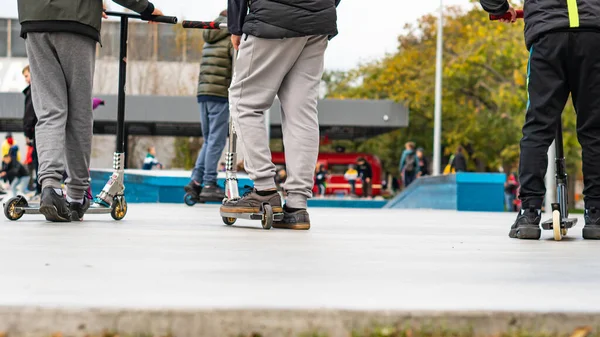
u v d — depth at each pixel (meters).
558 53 4.43
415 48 39.50
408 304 1.96
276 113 32.62
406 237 4.43
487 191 13.42
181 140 47.56
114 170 5.54
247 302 1.94
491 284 2.39
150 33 45.88
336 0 4.96
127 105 31.56
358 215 7.91
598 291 2.27
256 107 4.75
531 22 4.52
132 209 7.78
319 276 2.51
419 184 18.36
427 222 6.52
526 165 4.53
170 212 7.07
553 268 2.87
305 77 4.77
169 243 3.61
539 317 1.88
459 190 13.41
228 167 5.15
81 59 4.96
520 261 3.12
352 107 33.56
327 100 33.53
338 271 2.65
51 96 4.92
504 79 34.06
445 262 3.02
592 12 4.39
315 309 1.84
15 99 31.28
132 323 1.80
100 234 4.07
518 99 31.47
